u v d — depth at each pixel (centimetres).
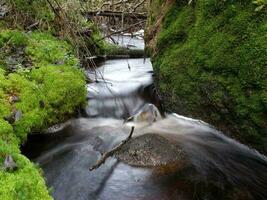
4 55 648
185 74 555
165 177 449
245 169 470
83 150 518
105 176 454
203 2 539
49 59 680
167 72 595
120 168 469
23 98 527
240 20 463
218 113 510
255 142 461
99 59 974
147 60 973
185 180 443
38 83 579
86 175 458
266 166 457
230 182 442
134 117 627
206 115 538
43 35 802
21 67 607
